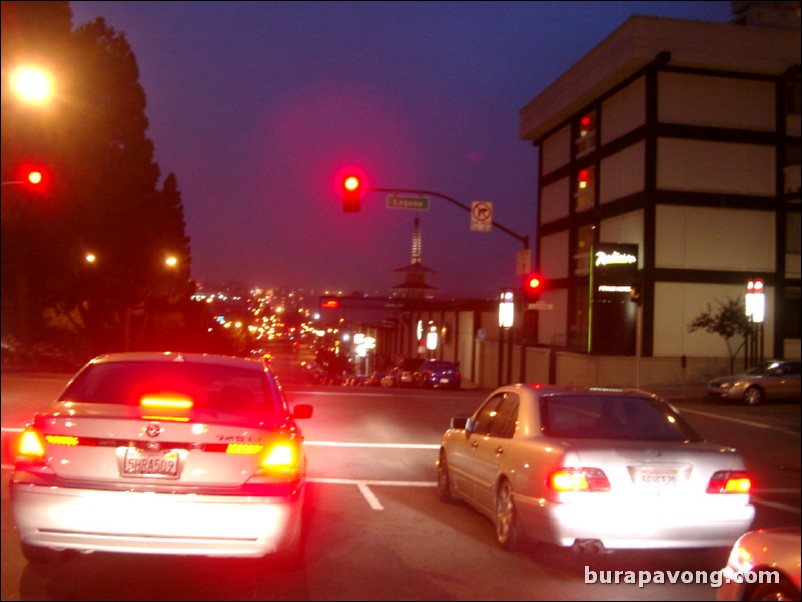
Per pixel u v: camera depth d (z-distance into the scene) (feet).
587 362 130.11
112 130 142.00
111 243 141.59
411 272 255.91
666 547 24.21
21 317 132.57
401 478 42.57
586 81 148.36
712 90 135.03
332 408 78.23
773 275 136.67
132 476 21.17
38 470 21.18
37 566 24.66
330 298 146.61
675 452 24.82
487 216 93.71
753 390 101.24
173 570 24.62
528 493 25.39
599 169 150.71
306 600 22.34
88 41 138.51
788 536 17.99
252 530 21.11
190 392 25.11
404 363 162.09
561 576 25.23
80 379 25.30
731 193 135.03
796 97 140.15
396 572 25.20
